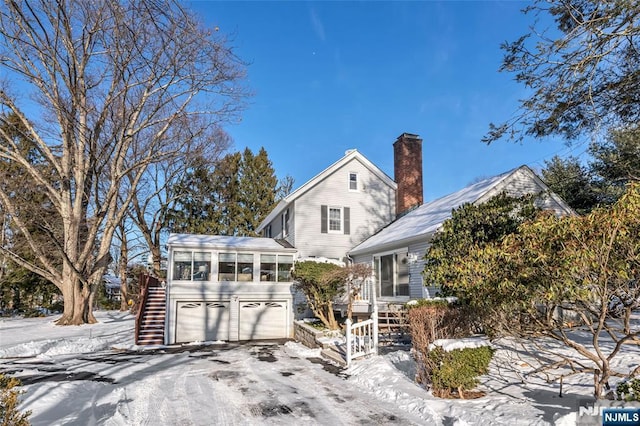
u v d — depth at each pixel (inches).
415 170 884.6
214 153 1253.1
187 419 252.8
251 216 1477.6
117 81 759.7
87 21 560.4
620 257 174.4
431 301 348.5
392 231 717.3
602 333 440.5
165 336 673.6
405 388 293.4
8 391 161.6
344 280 579.5
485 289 220.2
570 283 179.8
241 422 245.3
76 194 834.2
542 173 828.0
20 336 658.8
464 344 267.7
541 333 224.7
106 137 877.2
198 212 1437.0
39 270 836.0
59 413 264.4
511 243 208.7
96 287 869.2
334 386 332.8
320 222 862.5
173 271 704.4
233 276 738.2
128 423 246.8
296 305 760.3
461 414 228.8
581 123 338.6
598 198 543.8
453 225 341.7
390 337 496.1
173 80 748.6
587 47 274.7
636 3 247.1
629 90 307.7
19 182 1009.5
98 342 624.1
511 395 257.3
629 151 430.9
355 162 914.7
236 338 717.9
